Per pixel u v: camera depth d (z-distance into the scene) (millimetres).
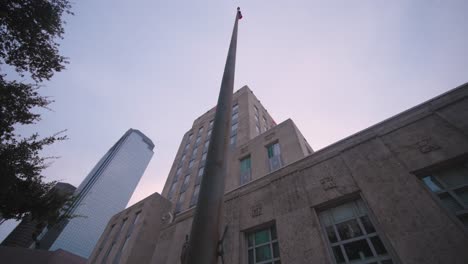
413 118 6465
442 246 4250
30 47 7551
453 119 5711
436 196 5105
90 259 18828
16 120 7168
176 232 11055
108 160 162875
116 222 21000
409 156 5852
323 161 7590
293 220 6750
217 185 2500
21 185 7297
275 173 8688
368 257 5164
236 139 23594
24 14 7234
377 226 5398
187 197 23438
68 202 8742
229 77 4219
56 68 8258
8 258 19062
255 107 30438
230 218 8562
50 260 21438
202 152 29000
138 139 189625
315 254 5645
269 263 6629
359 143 7102
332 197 6484
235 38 6074
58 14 7949
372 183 5988
